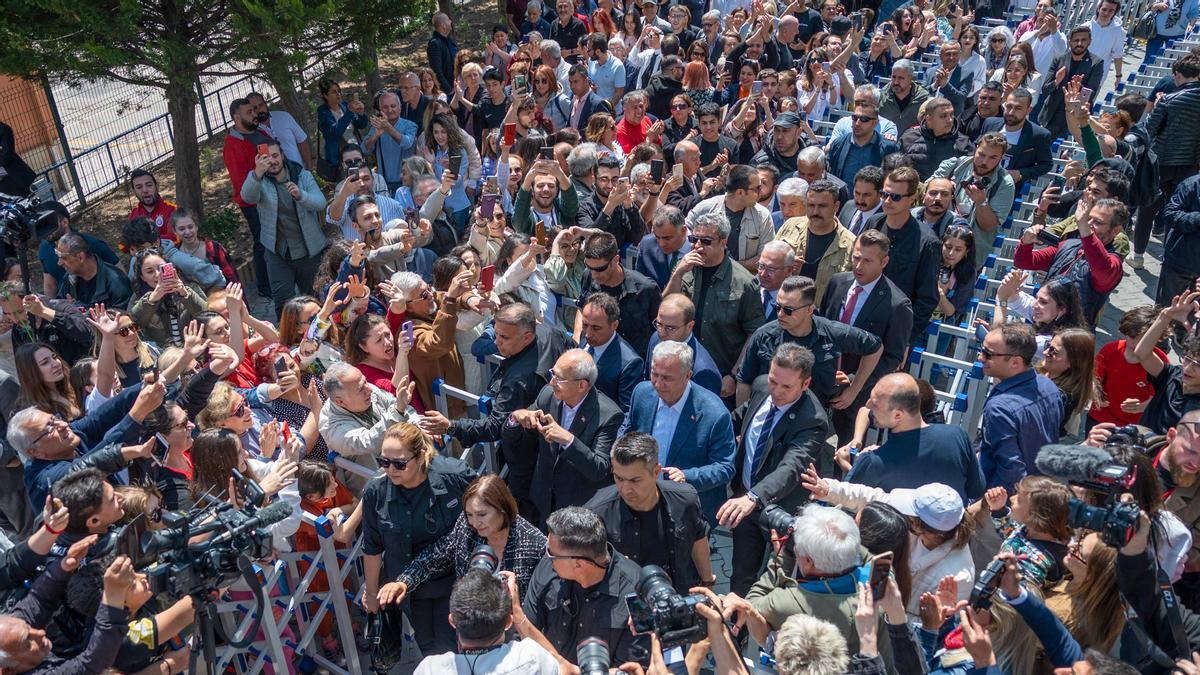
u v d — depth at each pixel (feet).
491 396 20.27
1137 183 32.09
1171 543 14.87
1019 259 26.71
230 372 20.88
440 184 30.22
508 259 23.57
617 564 13.87
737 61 42.93
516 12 54.70
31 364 20.07
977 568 15.56
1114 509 13.08
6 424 22.71
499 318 19.13
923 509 14.16
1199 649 13.79
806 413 17.56
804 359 17.07
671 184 27.63
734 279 22.12
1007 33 45.80
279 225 31.27
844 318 21.65
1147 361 20.24
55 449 17.34
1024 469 17.90
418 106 37.50
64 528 14.16
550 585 14.16
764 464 17.93
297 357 21.22
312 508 17.83
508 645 12.59
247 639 16.16
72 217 42.19
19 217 22.97
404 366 19.77
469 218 33.68
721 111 34.40
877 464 16.78
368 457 19.66
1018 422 17.97
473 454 23.22
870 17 52.29
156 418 17.37
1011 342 18.08
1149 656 13.48
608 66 42.78
